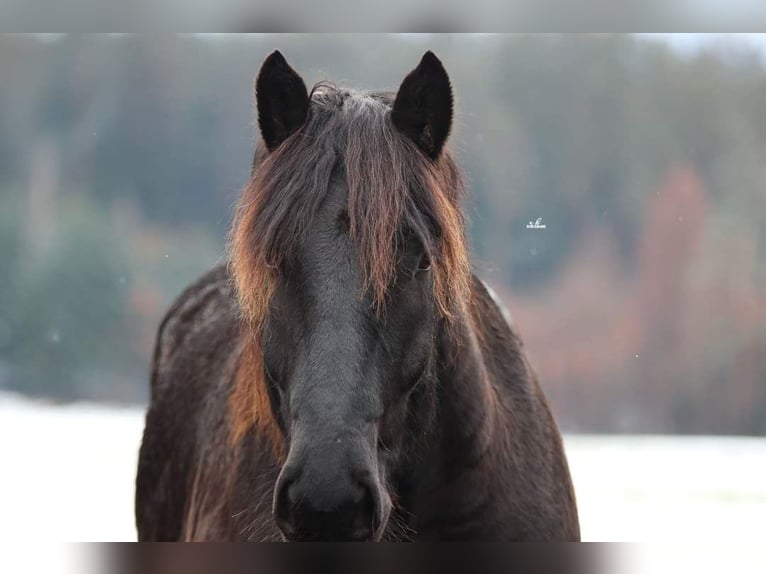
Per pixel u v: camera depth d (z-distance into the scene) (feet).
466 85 135.03
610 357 119.44
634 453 66.54
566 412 115.44
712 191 137.90
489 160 132.98
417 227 13.62
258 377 15.15
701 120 142.00
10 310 129.59
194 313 22.36
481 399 15.35
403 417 14.21
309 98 14.70
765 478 53.52
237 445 17.20
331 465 12.70
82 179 146.51
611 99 141.90
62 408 101.65
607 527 39.58
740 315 124.06
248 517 16.10
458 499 15.39
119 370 129.59
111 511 42.88
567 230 133.80
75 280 132.87
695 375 117.80
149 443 21.67
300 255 13.43
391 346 13.56
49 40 152.76
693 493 48.32
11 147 149.18
